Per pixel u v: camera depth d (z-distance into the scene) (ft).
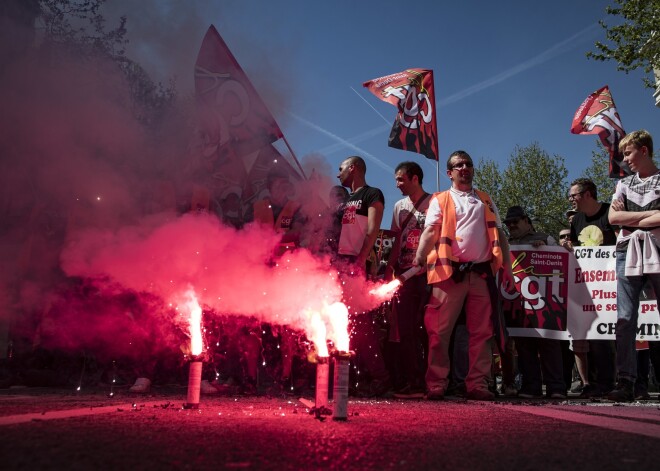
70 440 5.65
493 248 15.14
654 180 14.67
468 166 15.55
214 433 6.50
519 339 17.99
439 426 7.75
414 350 15.98
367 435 6.66
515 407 11.86
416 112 21.44
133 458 4.81
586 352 19.52
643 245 14.65
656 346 17.76
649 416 9.70
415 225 17.34
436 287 15.23
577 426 7.92
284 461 4.91
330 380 17.03
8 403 10.06
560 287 17.87
